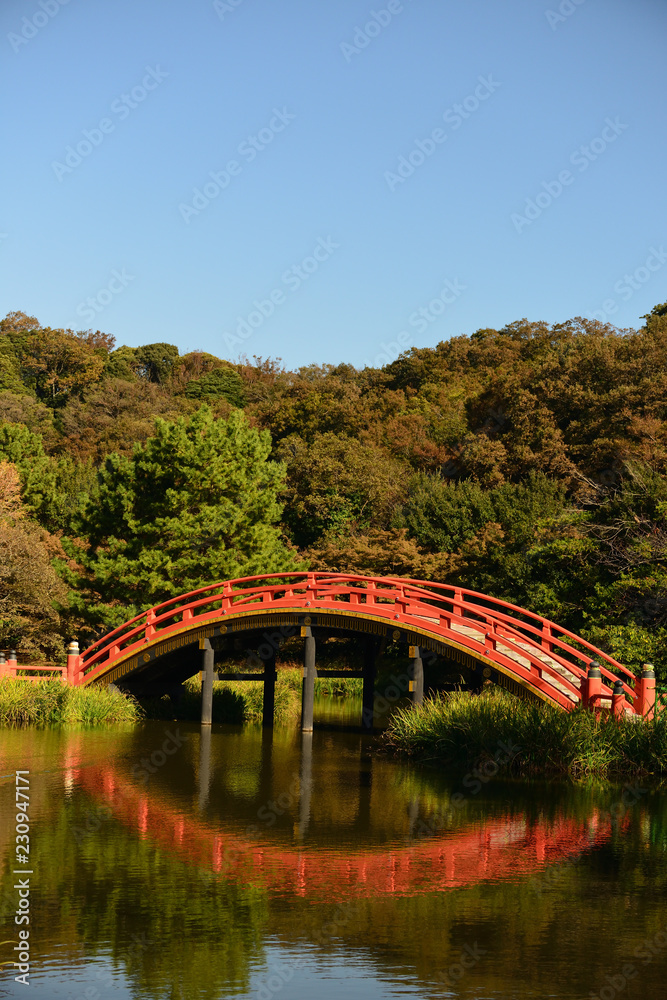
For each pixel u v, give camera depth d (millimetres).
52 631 31828
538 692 18125
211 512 30359
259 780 15492
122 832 11695
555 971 7520
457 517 41344
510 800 14203
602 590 25438
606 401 47969
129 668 23156
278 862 10492
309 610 21078
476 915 8789
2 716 21719
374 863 10547
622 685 17500
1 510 35969
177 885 9539
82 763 16625
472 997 7008
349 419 63750
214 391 84000
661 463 38031
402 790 14891
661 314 62156
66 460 50531
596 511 28672
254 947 7914
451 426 60250
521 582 30016
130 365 96312
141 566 29688
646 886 9781
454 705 18281
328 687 34344
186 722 23453
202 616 22172
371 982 7254
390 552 37656
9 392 75375
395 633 20281
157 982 7176
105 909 8773
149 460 31453
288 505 47969
